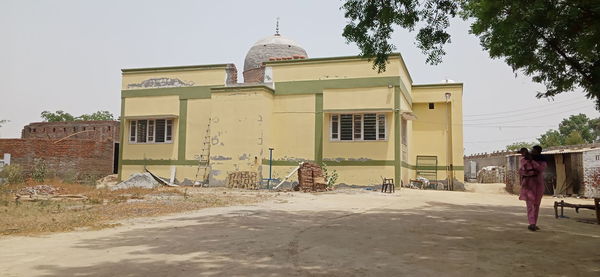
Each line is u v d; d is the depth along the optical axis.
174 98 24.33
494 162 40.38
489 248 6.21
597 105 8.83
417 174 26.50
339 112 21.44
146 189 18.22
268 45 27.88
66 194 15.89
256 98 21.91
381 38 9.93
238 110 22.14
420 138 26.83
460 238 7.08
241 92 22.16
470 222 9.22
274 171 22.20
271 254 5.68
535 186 8.19
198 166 23.44
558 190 22.58
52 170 27.83
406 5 9.41
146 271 4.73
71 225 8.34
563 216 10.59
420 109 27.06
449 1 9.60
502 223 9.15
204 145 23.48
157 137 24.62
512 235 7.45
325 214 10.53
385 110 20.83
